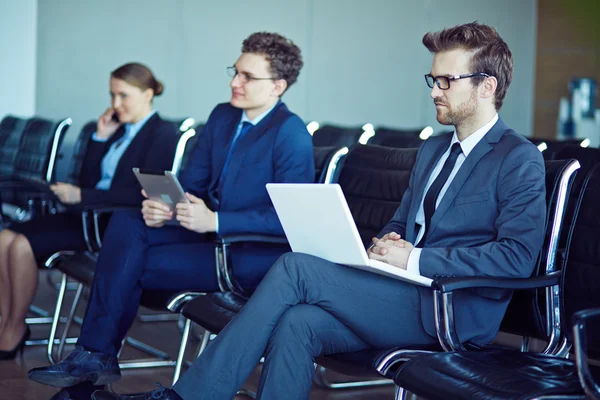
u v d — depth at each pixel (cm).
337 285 247
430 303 250
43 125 537
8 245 395
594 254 241
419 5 996
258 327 245
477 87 260
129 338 445
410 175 293
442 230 261
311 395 354
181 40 888
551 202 249
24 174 538
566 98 1075
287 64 343
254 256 323
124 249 322
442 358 216
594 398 188
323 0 951
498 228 249
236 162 342
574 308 243
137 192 400
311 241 252
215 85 906
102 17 855
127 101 417
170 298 314
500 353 227
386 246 254
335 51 961
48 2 835
